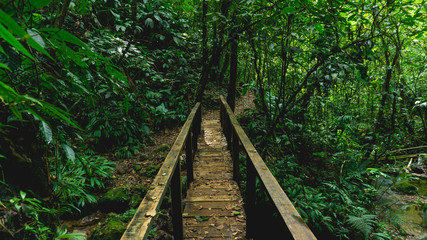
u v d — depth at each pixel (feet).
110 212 12.83
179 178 7.52
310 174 14.69
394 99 15.81
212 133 21.79
